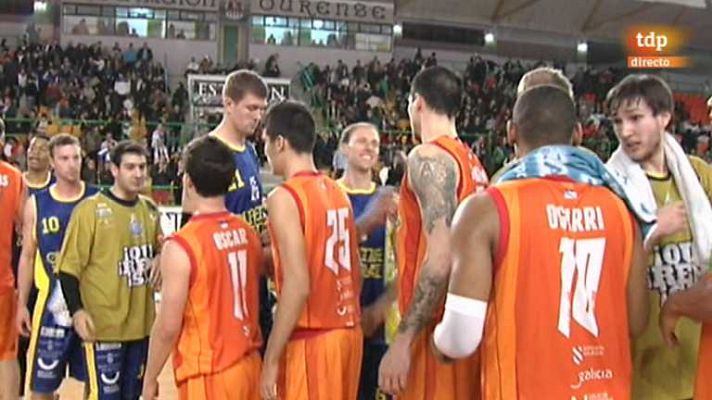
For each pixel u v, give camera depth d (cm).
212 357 275
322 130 1681
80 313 367
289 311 273
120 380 380
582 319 193
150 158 1475
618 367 198
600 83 2461
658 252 240
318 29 2317
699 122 2291
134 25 2166
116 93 1861
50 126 1547
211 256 276
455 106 257
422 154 241
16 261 457
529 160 200
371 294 384
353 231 303
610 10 2502
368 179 423
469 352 194
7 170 400
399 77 2219
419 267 252
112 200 380
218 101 1867
